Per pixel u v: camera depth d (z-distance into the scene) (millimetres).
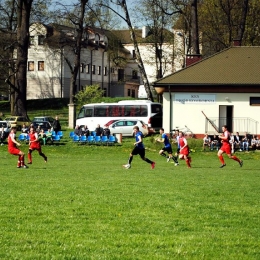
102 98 86000
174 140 48219
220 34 76062
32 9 75812
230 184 23125
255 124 52031
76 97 81062
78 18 71812
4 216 14672
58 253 10977
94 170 30312
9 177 25391
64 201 17266
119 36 115938
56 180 23969
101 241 11992
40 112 91750
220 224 14070
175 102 52875
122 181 23719
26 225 13555
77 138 50719
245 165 36656
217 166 35438
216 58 55656
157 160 41094
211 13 76250
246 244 12016
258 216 15266
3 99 114375
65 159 41219
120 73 120312
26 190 20094
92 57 111500
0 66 77438
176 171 30250
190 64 57688
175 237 12469
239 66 54344
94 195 18750
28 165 34062
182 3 73500
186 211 15734
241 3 73688
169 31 83500
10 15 80125
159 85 52688
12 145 31625
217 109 52406
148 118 63156
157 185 22188
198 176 26875
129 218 14555
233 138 47344
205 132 52344
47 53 103562
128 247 11508
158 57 83750
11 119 65125
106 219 14398
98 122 64375
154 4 76188
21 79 66750
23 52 66688
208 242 12078
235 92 52219
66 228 13273
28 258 10578
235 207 16656
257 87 51969
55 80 103938
